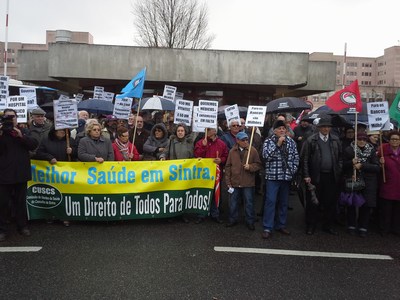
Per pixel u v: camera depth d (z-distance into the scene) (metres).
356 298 4.20
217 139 6.98
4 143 5.67
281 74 16.77
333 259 5.28
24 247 5.38
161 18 31.05
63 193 6.37
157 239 5.84
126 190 6.46
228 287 4.36
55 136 6.51
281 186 6.27
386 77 121.25
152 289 4.25
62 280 4.41
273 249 5.59
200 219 6.77
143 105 10.30
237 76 16.77
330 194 6.34
